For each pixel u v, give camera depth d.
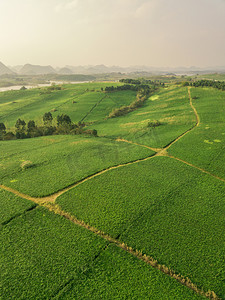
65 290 22.47
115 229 30.77
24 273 24.33
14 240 28.78
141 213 33.84
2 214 33.41
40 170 47.44
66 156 54.62
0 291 22.41
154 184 41.81
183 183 42.03
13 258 26.17
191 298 21.70
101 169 47.78
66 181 42.81
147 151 58.19
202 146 58.41
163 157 54.09
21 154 56.41
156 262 25.78
